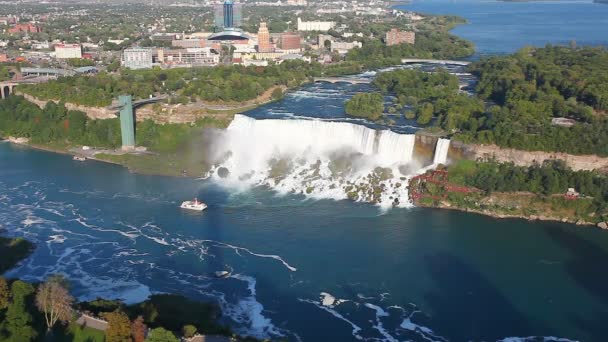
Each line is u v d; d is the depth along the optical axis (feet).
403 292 548.72
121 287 553.23
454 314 517.55
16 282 465.06
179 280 567.59
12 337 421.59
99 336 436.76
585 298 540.93
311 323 501.97
